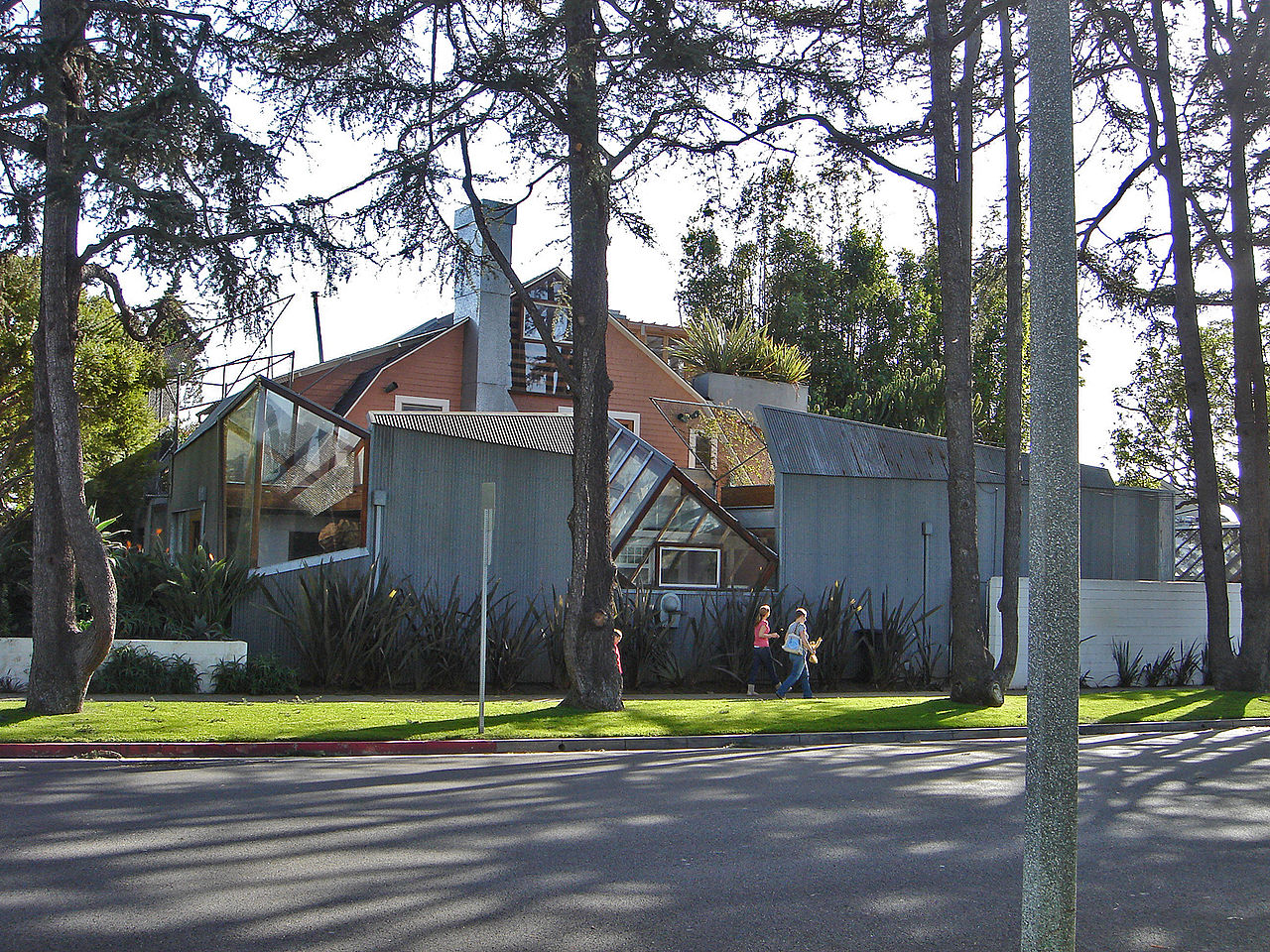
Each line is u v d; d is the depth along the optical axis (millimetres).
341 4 14531
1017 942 6105
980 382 42562
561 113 15328
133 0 13609
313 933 5910
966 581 19125
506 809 9484
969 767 12859
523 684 21250
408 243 15867
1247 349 23812
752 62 16109
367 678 19609
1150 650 27578
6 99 13602
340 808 9320
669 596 22859
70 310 14000
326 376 30703
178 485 28516
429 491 21375
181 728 13352
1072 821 4930
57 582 14242
